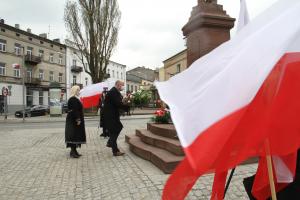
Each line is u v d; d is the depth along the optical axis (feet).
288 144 8.32
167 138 27.27
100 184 20.31
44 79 192.13
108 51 124.26
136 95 144.97
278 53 7.43
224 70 7.64
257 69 7.52
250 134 7.79
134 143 30.86
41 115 137.69
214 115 7.36
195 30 28.45
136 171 22.90
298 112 8.33
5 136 49.62
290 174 8.93
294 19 7.61
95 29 121.60
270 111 8.13
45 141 42.14
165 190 8.01
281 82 8.36
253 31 8.02
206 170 6.99
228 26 27.86
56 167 25.80
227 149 7.47
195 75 8.17
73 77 216.13
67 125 29.19
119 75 273.75
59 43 203.82
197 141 7.18
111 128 29.17
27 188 20.25
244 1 10.71
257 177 9.42
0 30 162.50
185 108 7.64
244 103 7.46
